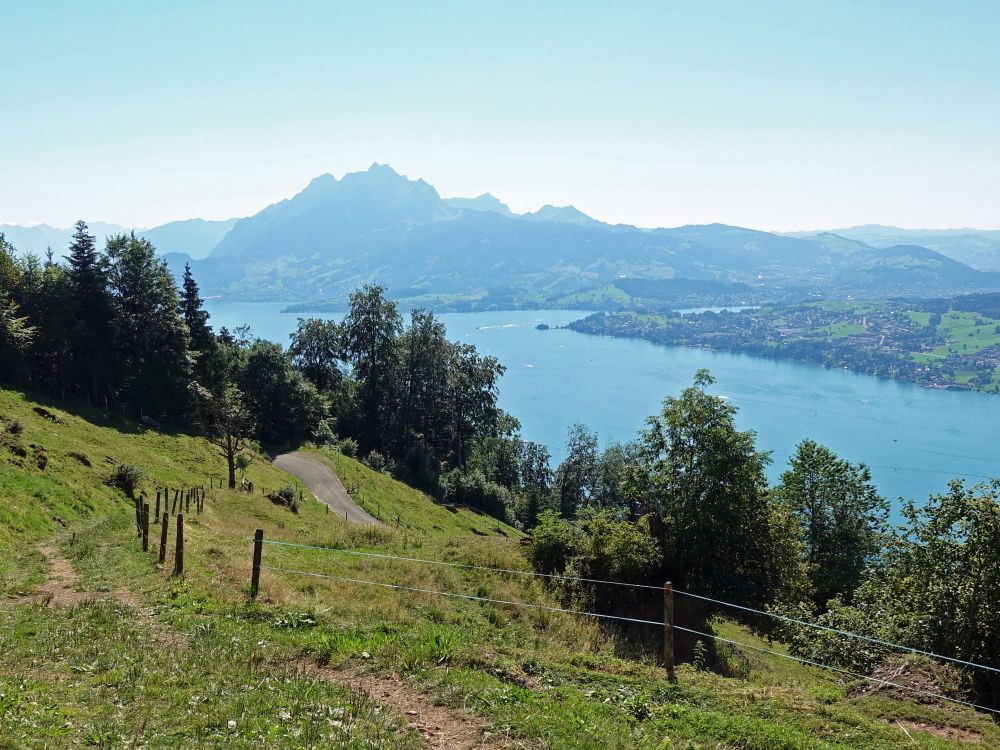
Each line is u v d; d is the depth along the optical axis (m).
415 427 109.00
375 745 9.18
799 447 40.59
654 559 25.19
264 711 10.02
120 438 59.88
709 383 31.22
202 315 89.88
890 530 22.92
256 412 88.00
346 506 61.81
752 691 13.74
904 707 13.87
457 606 20.08
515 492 113.00
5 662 11.62
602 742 10.13
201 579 18.69
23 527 27.33
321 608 16.47
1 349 66.38
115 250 77.44
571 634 19.27
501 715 10.73
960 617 17.64
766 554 30.41
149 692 10.47
